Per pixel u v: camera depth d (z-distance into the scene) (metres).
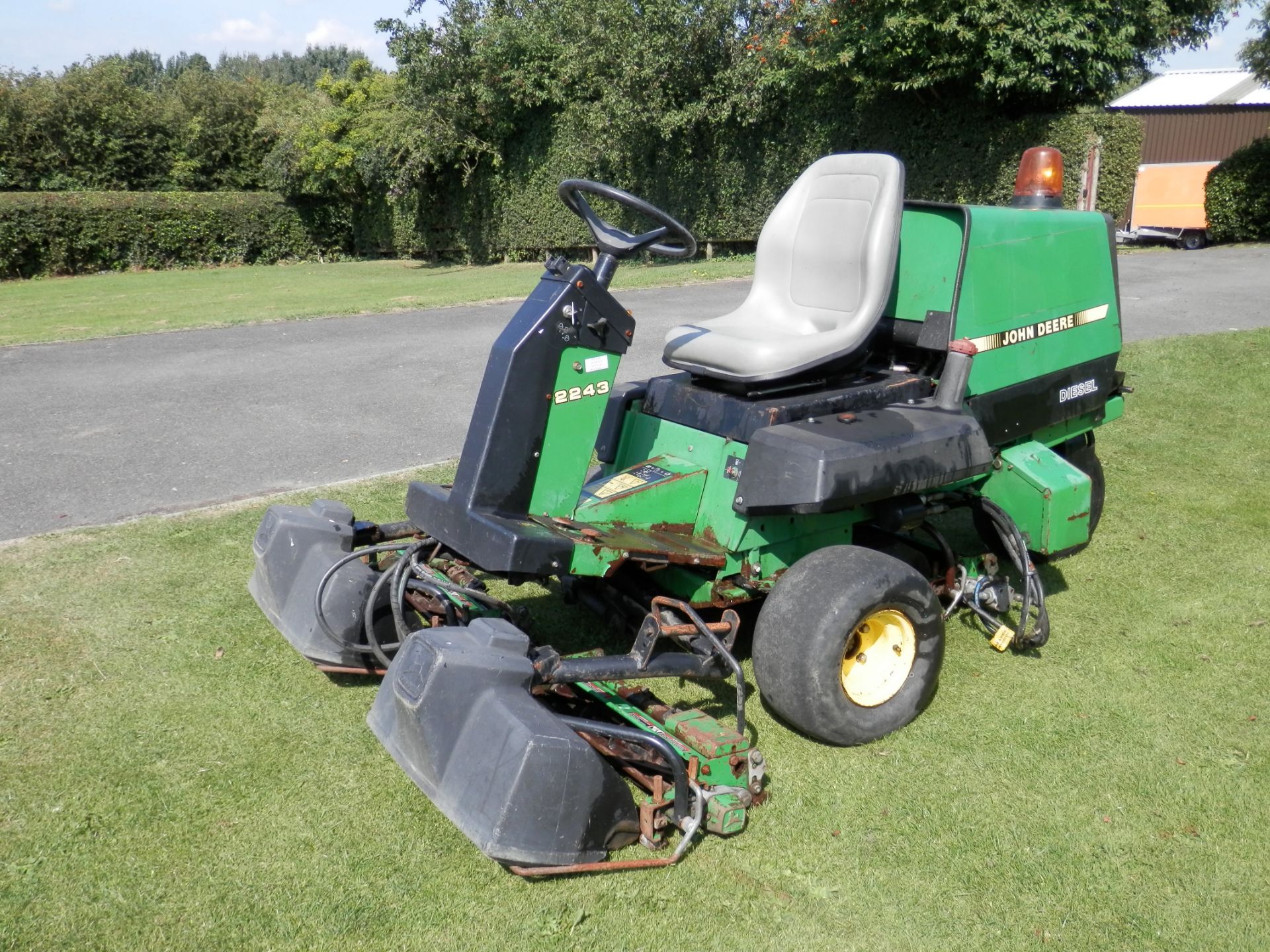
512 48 20.03
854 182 3.67
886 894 2.58
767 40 15.53
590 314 3.12
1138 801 2.96
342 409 7.37
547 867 2.49
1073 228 4.11
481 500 3.02
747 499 3.21
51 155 28.48
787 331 3.79
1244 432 6.24
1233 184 15.67
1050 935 2.44
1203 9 13.97
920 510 3.59
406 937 2.42
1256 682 3.61
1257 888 2.60
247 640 3.90
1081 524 3.89
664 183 18.19
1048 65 13.02
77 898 2.53
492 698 2.53
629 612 3.60
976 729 3.33
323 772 3.07
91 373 8.76
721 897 2.56
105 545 4.78
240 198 26.48
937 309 3.72
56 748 3.17
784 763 3.14
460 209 23.62
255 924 2.45
